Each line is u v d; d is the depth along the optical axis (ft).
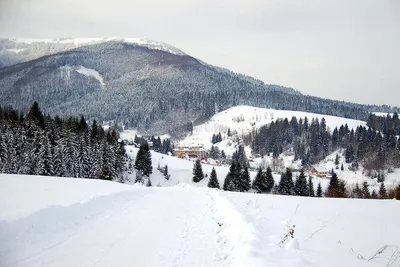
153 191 78.89
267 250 23.35
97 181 96.17
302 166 551.18
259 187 279.69
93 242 26.58
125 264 21.75
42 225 29.32
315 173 455.22
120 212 41.39
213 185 282.56
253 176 364.99
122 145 296.92
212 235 30.27
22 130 214.28
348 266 21.76
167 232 30.86
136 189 74.79
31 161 190.08
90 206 41.01
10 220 27.37
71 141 222.48
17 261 21.26
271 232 31.68
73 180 89.66
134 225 33.47
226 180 281.95
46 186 66.33
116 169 273.75
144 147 312.71
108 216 38.01
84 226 32.19
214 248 26.04
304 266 20.63
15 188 59.88
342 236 32.55
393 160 472.03
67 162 213.87
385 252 26.61
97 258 22.70
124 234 29.48
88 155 235.81
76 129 268.41
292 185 249.75
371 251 26.86
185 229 32.42
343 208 55.47
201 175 337.31
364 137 568.00
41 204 41.34
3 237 24.70
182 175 356.38
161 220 36.78
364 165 498.69
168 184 325.01
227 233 30.25
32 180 78.07
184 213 42.42
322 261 22.53
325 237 31.65
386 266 21.86
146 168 311.68
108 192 57.31
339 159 566.77
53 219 31.65
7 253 22.43
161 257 23.47
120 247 25.44
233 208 41.14
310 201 66.18
